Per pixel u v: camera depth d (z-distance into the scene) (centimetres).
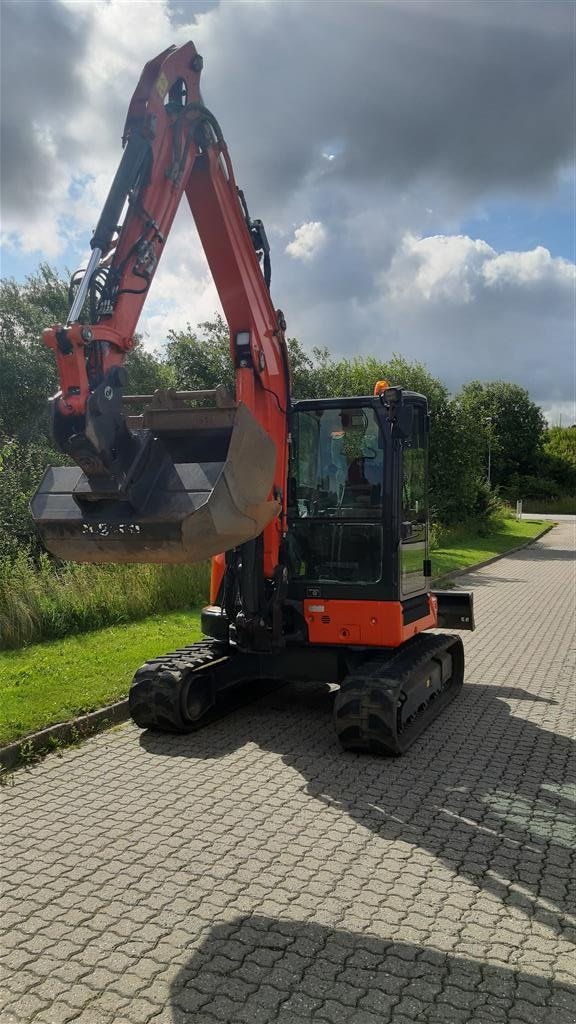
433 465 2648
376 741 539
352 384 2416
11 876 377
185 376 2139
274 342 585
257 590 579
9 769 526
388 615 578
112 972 303
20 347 1848
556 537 3209
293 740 592
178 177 460
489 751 570
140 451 387
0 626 845
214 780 506
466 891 365
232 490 385
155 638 888
